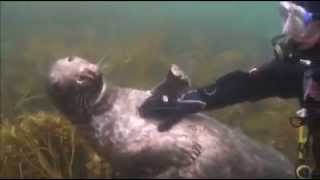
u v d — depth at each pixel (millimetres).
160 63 5375
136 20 16062
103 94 1815
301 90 1623
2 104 3441
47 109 3109
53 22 13797
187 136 1715
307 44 1501
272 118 3271
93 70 1800
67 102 1813
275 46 1588
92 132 1807
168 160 1668
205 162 1667
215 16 22969
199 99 1773
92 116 1802
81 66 1803
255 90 1704
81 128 1837
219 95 1743
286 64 1612
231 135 1824
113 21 14805
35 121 2385
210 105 1763
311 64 1521
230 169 1681
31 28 11711
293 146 2869
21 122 2506
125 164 1729
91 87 1786
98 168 2268
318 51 1507
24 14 17578
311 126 1536
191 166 1658
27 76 4672
